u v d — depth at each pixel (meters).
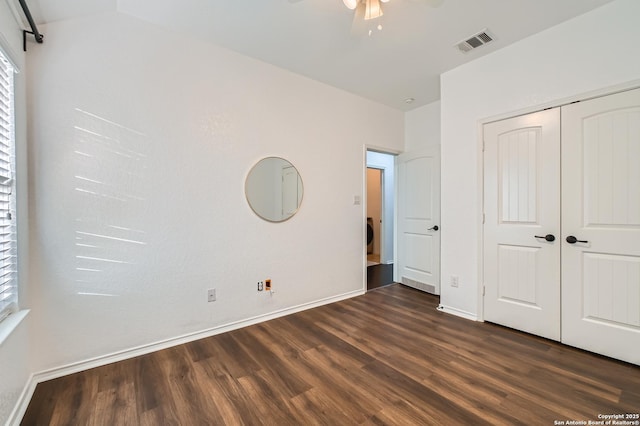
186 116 2.40
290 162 3.05
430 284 3.77
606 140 2.07
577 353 2.15
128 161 2.15
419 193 3.93
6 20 1.50
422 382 1.81
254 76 2.78
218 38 2.44
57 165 1.90
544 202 2.38
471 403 1.61
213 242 2.55
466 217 2.93
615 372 1.90
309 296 3.22
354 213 3.67
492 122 2.71
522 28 2.33
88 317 2.01
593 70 2.12
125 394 1.71
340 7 2.05
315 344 2.34
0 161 1.53
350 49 2.62
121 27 2.11
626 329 2.00
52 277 1.89
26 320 1.71
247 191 2.74
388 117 4.06
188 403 1.63
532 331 2.46
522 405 1.59
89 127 2.00
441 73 3.10
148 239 2.23
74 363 1.95
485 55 2.74
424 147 3.88
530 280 2.47
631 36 1.96
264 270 2.86
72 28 1.95
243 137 2.71
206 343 2.37
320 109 3.30
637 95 1.94
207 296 2.52
